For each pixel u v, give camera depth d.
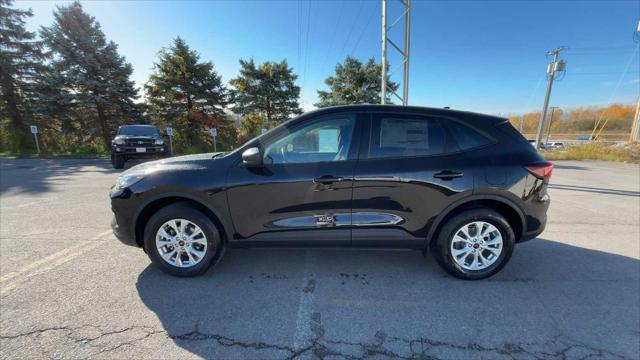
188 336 2.16
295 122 2.92
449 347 2.09
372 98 23.97
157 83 19.66
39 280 2.90
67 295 2.64
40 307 2.46
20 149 18.64
